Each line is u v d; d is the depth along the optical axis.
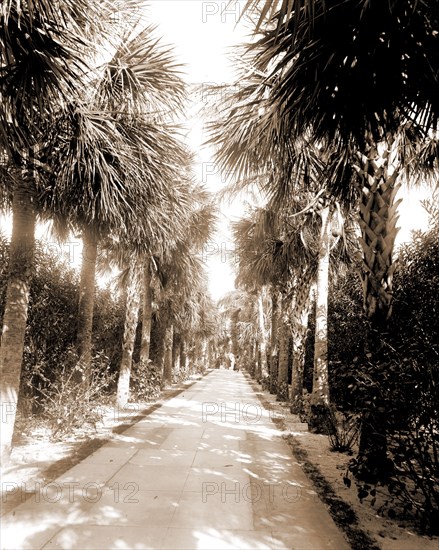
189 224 11.02
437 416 3.29
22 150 4.41
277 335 16.69
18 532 3.03
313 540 3.01
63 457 5.13
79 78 3.95
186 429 7.44
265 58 3.37
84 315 7.59
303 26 2.77
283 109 3.54
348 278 9.78
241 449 5.96
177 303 16.72
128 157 5.25
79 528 3.12
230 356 55.22
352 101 3.25
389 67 2.97
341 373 4.03
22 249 5.02
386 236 4.27
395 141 4.42
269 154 4.89
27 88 3.62
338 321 9.82
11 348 4.79
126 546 2.85
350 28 2.74
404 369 3.42
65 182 5.48
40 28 3.48
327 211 8.29
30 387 6.98
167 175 5.98
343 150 4.60
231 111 4.74
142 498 3.80
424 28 2.69
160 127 5.67
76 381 6.96
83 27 4.11
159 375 13.38
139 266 10.32
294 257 10.96
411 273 6.55
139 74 5.12
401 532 3.13
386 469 3.70
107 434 6.62
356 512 3.53
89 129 4.62
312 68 2.99
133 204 6.00
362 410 3.59
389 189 4.32
